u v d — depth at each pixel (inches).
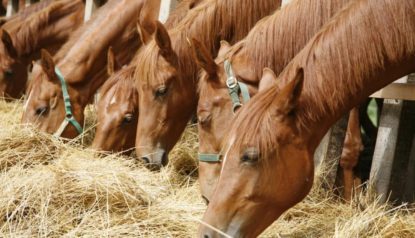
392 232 122.4
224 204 98.9
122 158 164.2
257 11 161.6
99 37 213.3
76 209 130.9
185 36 159.0
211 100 132.9
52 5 270.5
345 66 105.8
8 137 165.0
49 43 271.3
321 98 104.6
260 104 100.7
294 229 130.9
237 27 161.6
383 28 107.2
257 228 100.8
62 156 156.9
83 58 211.2
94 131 225.0
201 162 136.3
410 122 161.0
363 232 122.1
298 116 103.0
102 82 219.8
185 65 157.9
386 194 159.8
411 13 107.4
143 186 142.0
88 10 265.6
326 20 128.4
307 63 106.5
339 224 129.2
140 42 222.8
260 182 98.0
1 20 291.9
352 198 158.6
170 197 147.9
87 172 139.7
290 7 131.8
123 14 216.2
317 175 163.2
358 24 107.4
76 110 210.8
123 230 121.7
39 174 139.3
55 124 206.2
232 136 100.6
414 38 108.4
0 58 265.1
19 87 270.7
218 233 98.0
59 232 124.3
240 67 132.0
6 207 128.2
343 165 167.9
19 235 120.4
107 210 127.3
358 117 165.8
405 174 163.0
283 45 129.2
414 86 148.4
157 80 156.9
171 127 161.6
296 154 101.3
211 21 160.2
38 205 130.0
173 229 126.5
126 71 191.3
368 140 234.1
